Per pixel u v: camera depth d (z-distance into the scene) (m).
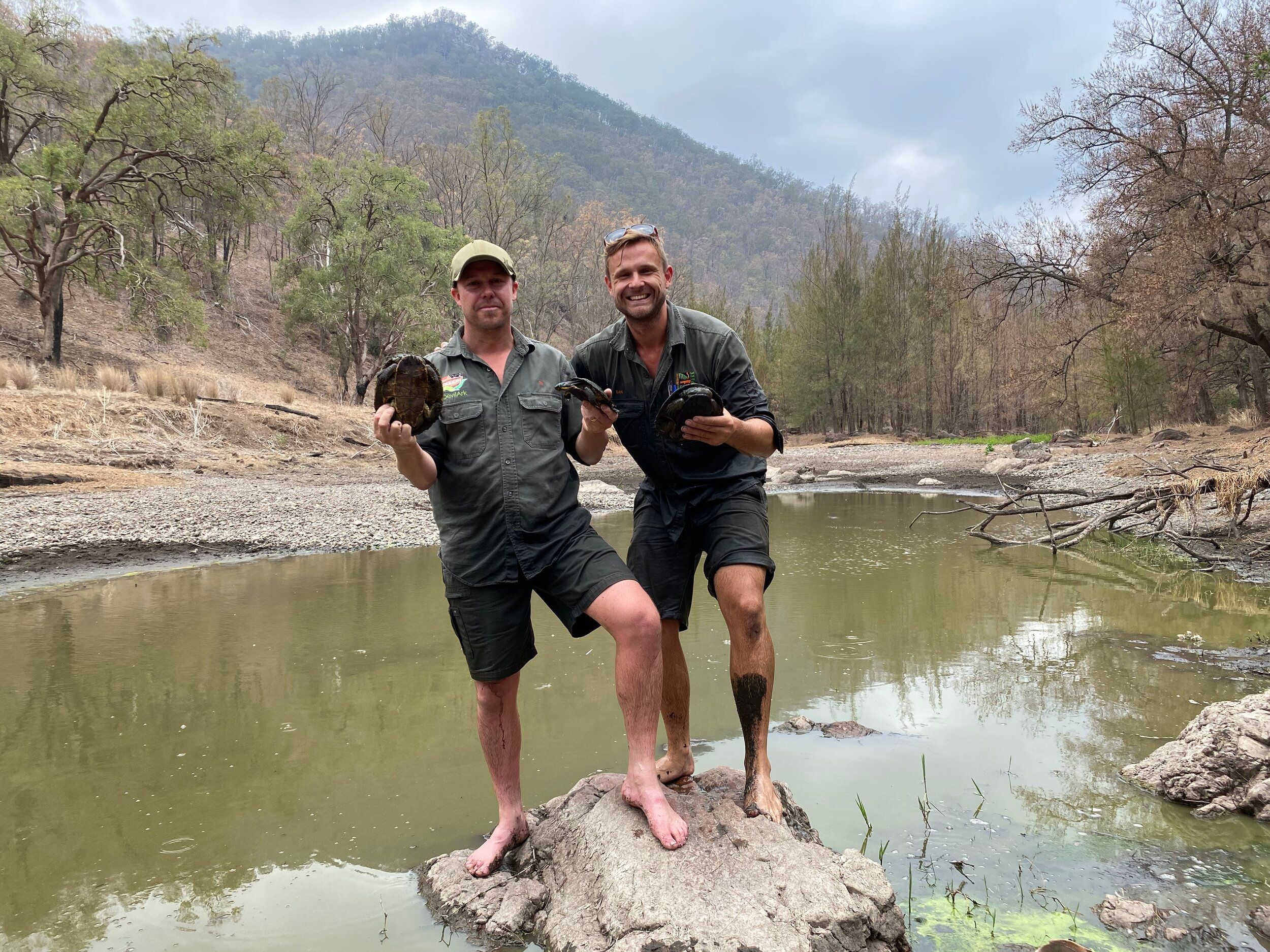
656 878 2.13
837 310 41.03
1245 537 8.84
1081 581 7.15
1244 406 29.41
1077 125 21.05
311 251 34.62
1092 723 3.71
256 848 2.69
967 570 7.69
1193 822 2.79
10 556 8.30
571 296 53.88
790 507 14.12
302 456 19.34
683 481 2.70
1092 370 28.05
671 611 2.74
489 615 2.46
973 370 41.47
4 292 29.23
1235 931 2.16
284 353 38.03
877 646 5.04
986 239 25.05
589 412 2.40
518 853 2.53
